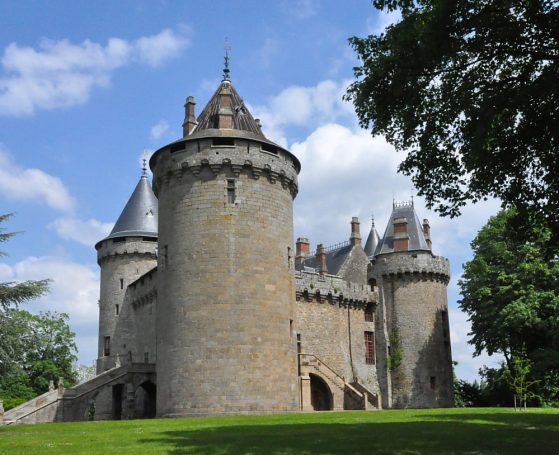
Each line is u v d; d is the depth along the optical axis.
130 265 55.69
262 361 34.97
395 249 57.34
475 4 17.66
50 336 69.00
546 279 46.06
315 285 52.56
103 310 55.81
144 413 47.47
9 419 38.50
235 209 36.28
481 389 57.47
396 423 24.25
